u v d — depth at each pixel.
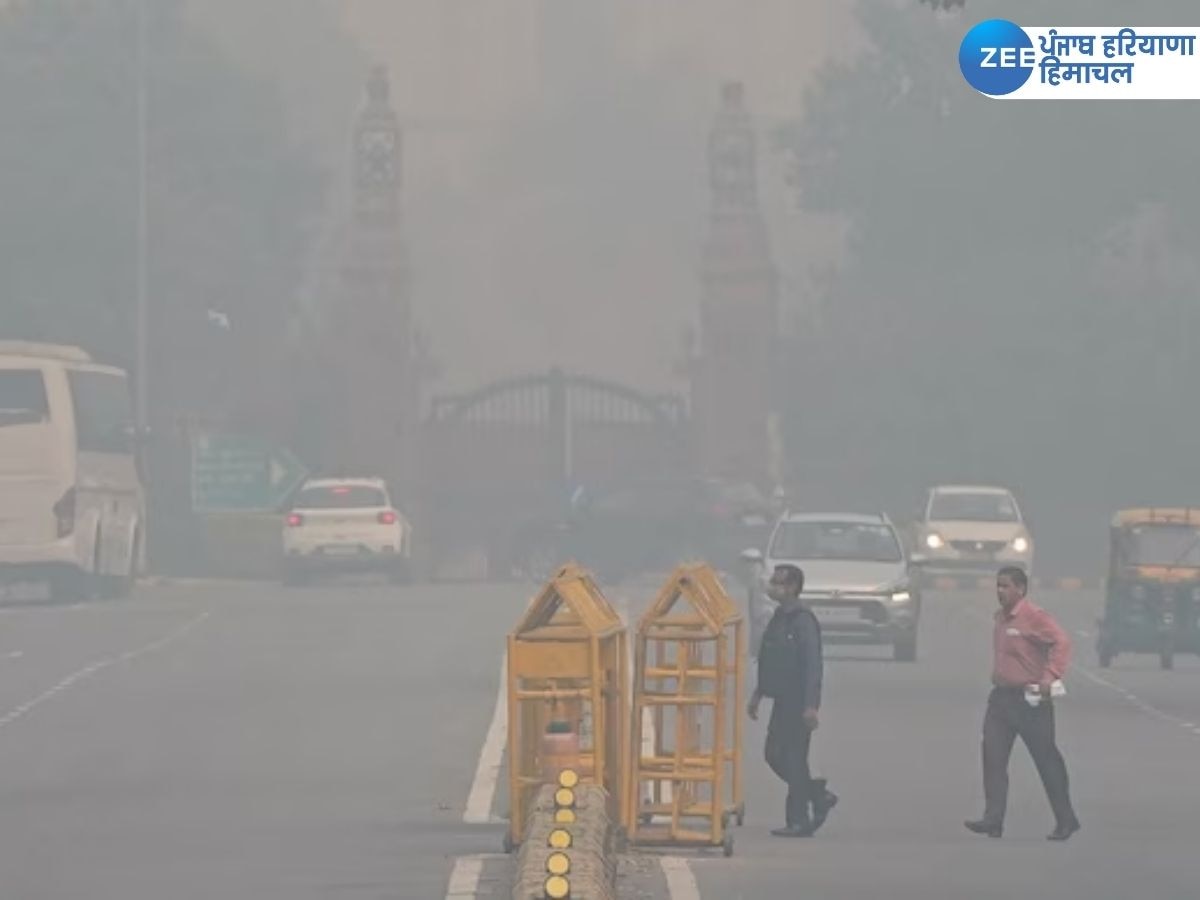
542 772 42.41
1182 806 51.16
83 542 129.50
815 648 46.56
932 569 140.00
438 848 44.31
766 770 57.28
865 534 93.44
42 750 60.28
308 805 50.38
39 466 128.75
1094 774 56.69
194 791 52.66
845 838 46.25
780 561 92.75
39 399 129.00
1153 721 69.12
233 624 106.81
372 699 72.62
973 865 42.78
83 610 119.62
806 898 38.97
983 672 85.50
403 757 58.62
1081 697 76.94
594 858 37.31
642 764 44.12
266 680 78.94
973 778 55.75
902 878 41.19
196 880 40.81
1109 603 88.69
